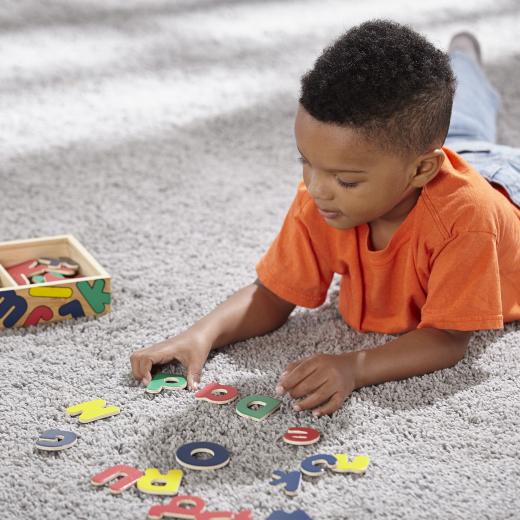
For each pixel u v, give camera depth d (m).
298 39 3.22
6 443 1.29
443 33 3.23
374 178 1.32
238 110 2.65
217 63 3.00
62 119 2.56
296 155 2.39
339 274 1.71
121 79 2.85
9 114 2.57
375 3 3.62
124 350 1.55
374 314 1.60
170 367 1.50
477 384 1.45
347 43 1.32
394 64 1.29
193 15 3.46
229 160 2.35
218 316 1.55
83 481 1.22
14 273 1.71
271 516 1.14
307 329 1.63
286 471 1.24
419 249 1.46
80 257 1.74
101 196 2.13
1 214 2.02
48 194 2.13
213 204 2.11
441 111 1.35
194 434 1.32
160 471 1.24
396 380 1.45
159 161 2.33
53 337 1.57
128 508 1.17
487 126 2.27
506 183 1.62
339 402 1.36
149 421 1.35
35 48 3.08
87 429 1.33
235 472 1.24
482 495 1.19
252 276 1.80
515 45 3.14
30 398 1.40
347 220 1.38
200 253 1.89
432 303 1.46
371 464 1.26
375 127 1.28
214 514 1.14
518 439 1.31
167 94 2.75
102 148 2.39
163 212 2.07
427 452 1.28
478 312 1.42
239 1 3.64
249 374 1.48
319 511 1.16
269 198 2.15
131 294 1.73
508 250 1.53
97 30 3.27
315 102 1.28
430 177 1.40
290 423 1.35
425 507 1.17
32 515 1.16
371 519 1.15
